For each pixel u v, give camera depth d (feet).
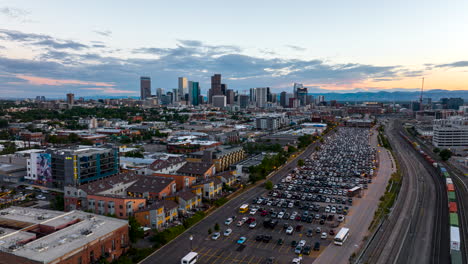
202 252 391.65
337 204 582.35
